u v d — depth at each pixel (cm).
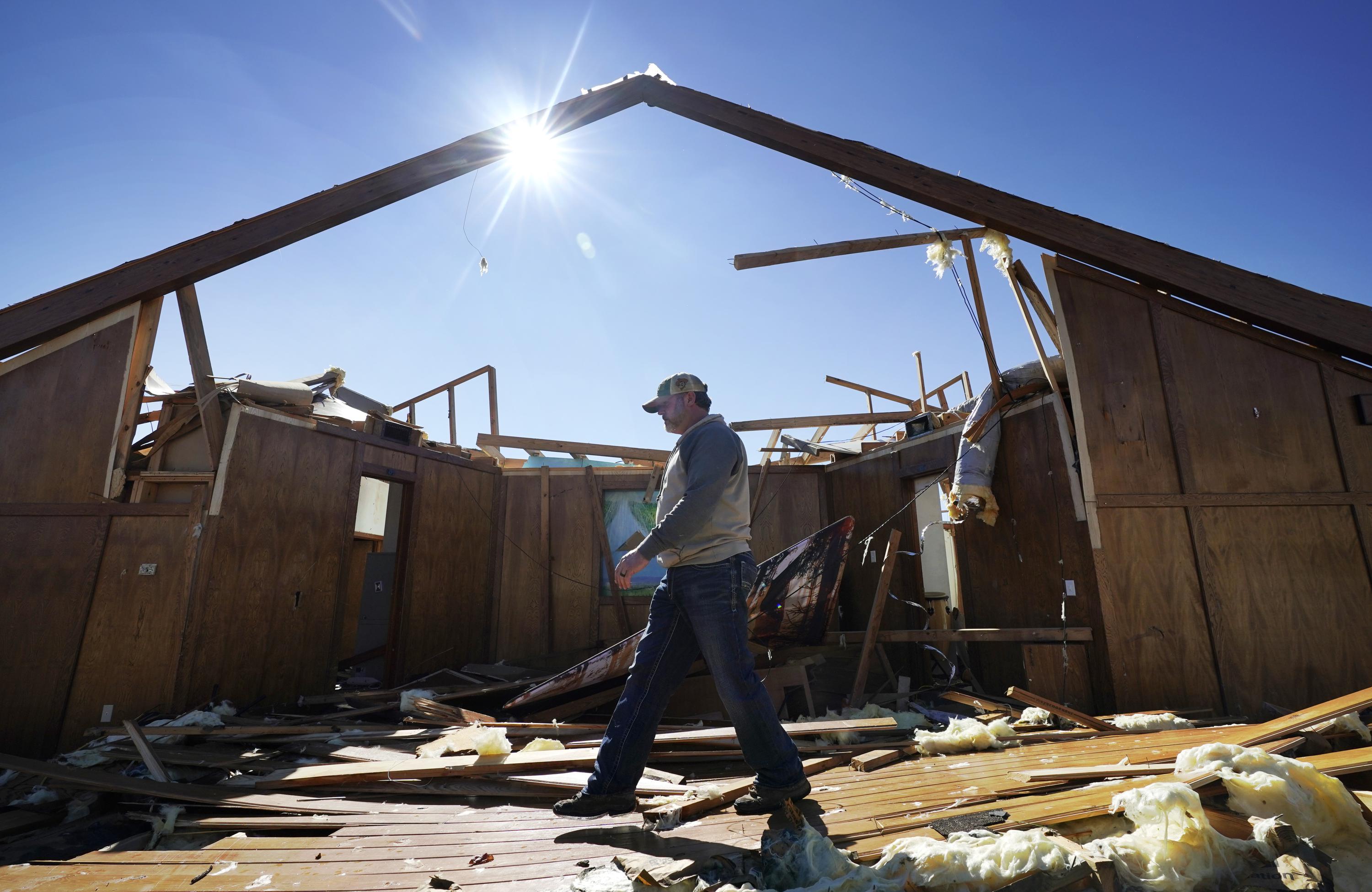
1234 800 220
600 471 940
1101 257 503
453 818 258
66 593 530
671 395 268
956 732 361
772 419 890
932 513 961
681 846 206
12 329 457
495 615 899
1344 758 253
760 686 235
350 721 519
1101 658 478
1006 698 545
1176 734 361
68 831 276
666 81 536
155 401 649
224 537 586
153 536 561
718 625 232
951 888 173
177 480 582
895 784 276
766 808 235
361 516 1020
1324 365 508
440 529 838
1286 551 480
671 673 247
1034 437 595
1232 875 182
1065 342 509
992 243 545
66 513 539
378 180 505
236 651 589
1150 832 193
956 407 736
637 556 225
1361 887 183
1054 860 179
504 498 938
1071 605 536
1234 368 511
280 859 215
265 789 304
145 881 199
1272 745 284
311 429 688
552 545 917
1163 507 487
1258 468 494
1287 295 493
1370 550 479
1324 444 497
